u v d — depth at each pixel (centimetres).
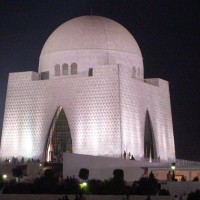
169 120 11456
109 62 10512
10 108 10756
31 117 10544
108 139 9762
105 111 9881
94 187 6931
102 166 8819
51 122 10350
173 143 11469
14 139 10588
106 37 10625
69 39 10612
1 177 8300
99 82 10019
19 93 10738
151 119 10819
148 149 10750
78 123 10056
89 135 9919
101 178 8756
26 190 7031
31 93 10631
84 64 10450
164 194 6975
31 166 9062
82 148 9931
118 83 9881
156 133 10925
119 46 10662
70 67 10500
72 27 10750
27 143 10462
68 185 7000
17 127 10619
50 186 7019
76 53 10500
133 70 10819
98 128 9881
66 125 10288
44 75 10825
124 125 9844
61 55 10588
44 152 10306
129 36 11006
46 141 10338
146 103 10694
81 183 7244
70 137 10194
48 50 10800
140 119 10388
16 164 9281
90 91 10056
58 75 10581
